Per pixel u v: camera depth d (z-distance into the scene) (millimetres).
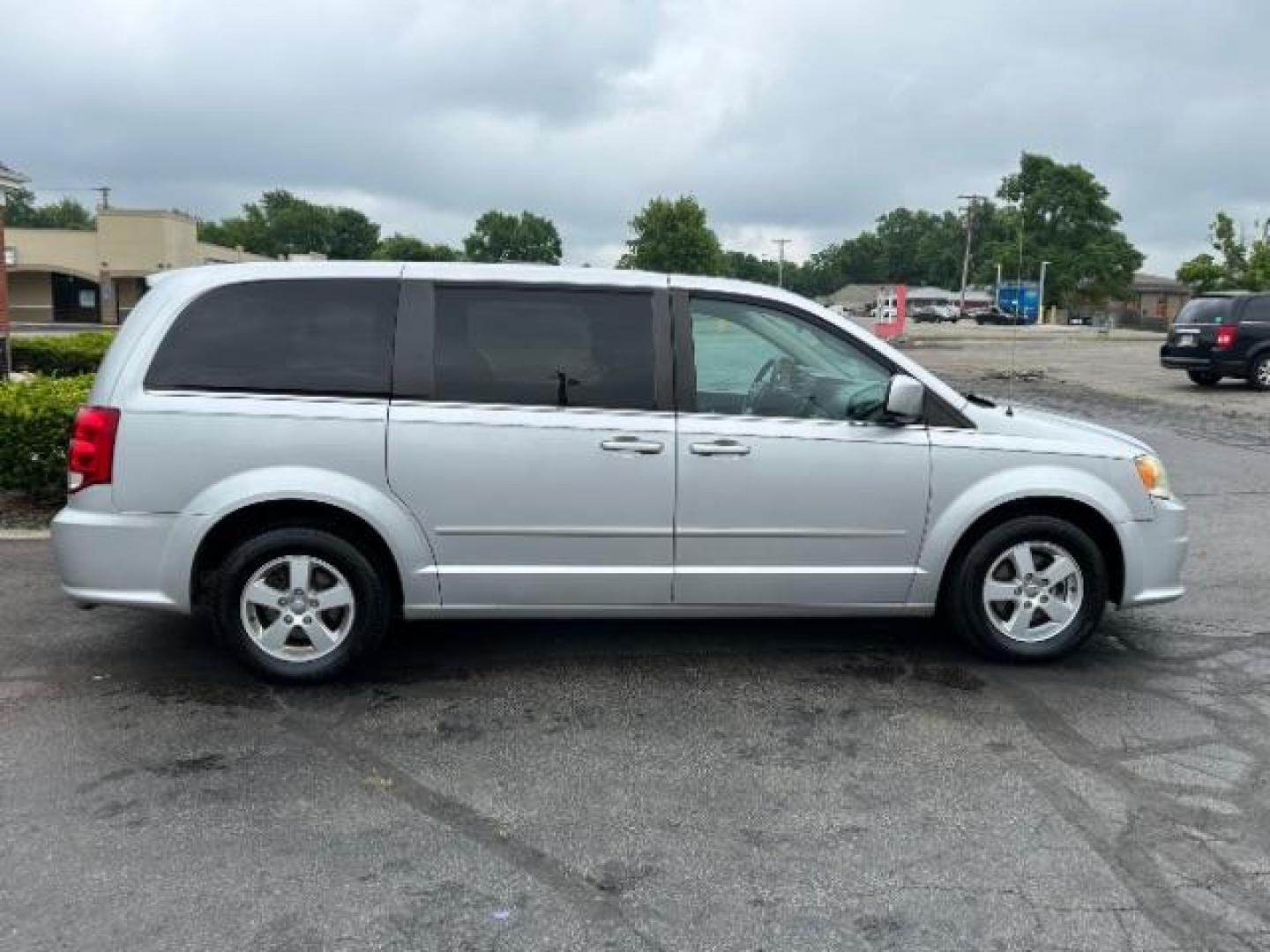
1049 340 44500
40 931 3033
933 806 3818
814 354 5000
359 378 4707
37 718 4512
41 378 9336
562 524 4789
